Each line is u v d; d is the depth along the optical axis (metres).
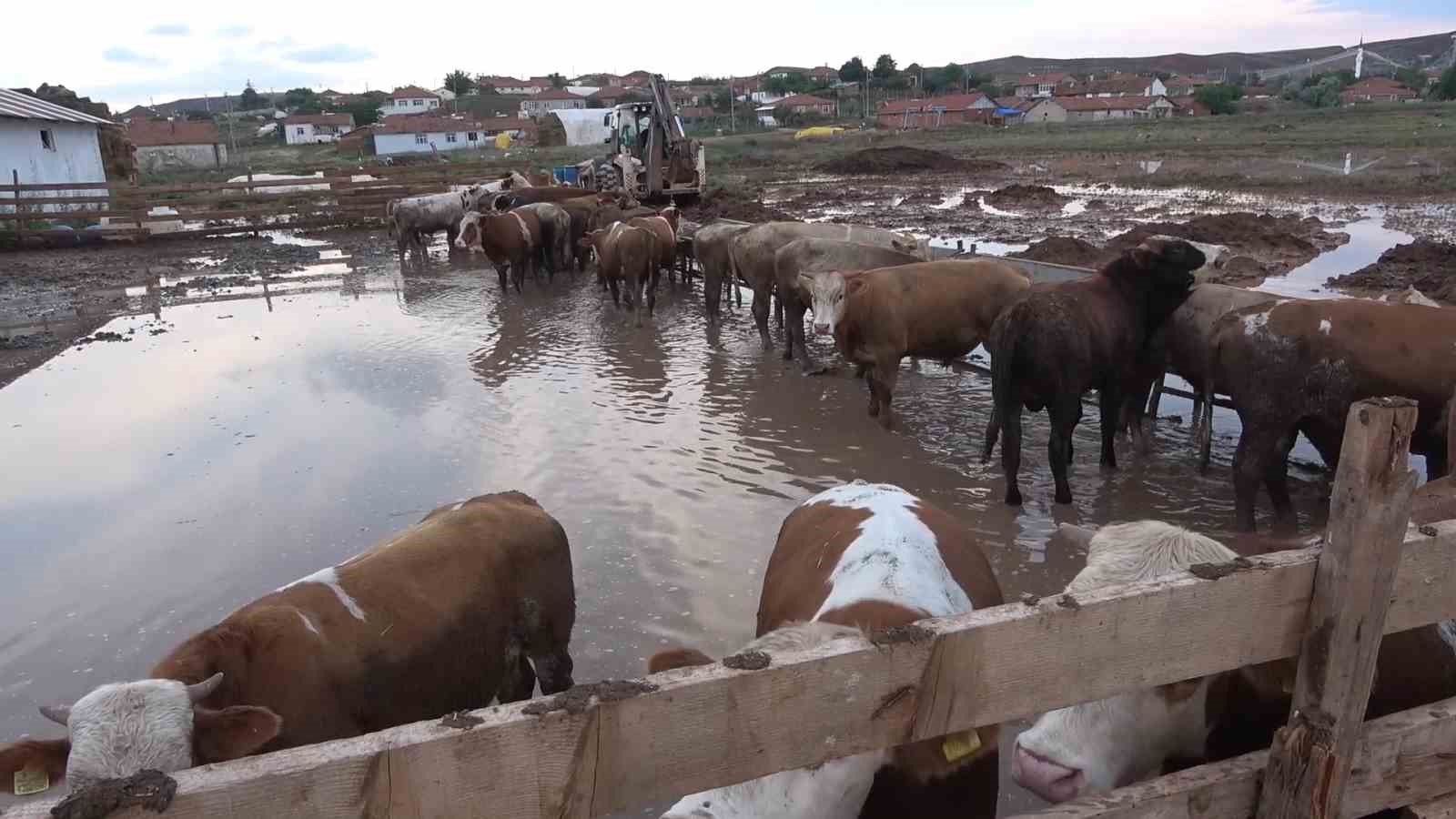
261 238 28.16
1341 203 26.25
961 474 8.41
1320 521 7.31
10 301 17.83
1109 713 3.07
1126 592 2.38
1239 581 2.45
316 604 3.82
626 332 14.51
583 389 11.20
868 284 9.47
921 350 9.77
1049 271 11.79
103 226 27.97
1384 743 2.71
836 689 2.15
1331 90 114.38
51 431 9.95
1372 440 2.30
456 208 23.66
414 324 15.04
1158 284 7.92
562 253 20.08
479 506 4.68
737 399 10.75
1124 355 7.94
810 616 3.33
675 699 2.02
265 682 3.53
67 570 6.87
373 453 9.05
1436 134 50.84
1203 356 8.37
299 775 1.79
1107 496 7.88
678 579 6.52
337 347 13.42
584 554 6.92
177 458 9.06
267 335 14.33
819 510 4.19
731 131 116.38
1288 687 2.89
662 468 8.59
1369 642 2.48
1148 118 98.06
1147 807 2.57
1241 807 2.71
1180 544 3.14
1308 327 6.48
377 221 30.77
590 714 1.96
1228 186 32.25
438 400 10.72
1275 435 6.77
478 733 1.89
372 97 162.88
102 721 2.97
